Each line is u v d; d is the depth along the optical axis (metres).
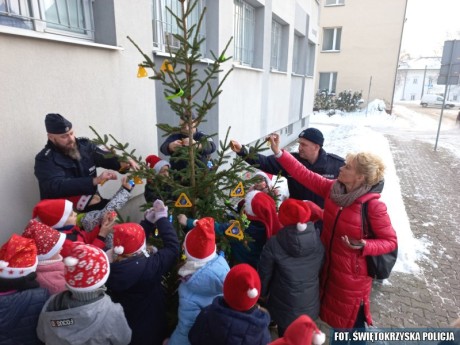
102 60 3.40
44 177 2.53
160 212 2.33
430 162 10.59
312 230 2.39
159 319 2.20
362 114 25.58
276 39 10.13
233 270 1.74
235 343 1.65
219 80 6.06
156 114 4.79
